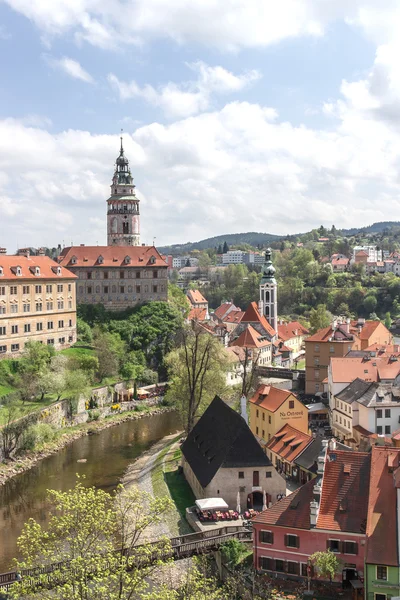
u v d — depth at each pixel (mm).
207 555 68938
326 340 148750
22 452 110688
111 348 167125
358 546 59531
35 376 134375
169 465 102938
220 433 88875
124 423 138375
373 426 103562
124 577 45938
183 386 120250
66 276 164500
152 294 196500
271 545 62688
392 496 59562
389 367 119312
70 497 49750
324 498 63125
